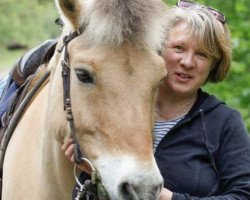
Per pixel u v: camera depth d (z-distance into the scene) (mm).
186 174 3977
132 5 3402
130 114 3340
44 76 4391
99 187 3492
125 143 3312
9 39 21484
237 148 4039
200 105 4129
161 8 3533
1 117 4926
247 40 9156
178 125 4051
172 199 3803
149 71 3408
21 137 4398
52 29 21719
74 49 3541
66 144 3633
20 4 21703
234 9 9328
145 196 3186
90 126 3449
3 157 4652
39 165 4113
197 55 4133
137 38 3398
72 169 3826
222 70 4316
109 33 3352
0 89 5398
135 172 3213
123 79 3373
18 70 4969
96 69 3381
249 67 9250
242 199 3924
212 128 4070
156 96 3859
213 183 3988
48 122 3836
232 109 4176
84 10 3547
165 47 3809
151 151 3316
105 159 3381
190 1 4297
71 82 3559
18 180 4266
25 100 4520
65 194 3934
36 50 4980
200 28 4070
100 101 3406
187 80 4117
